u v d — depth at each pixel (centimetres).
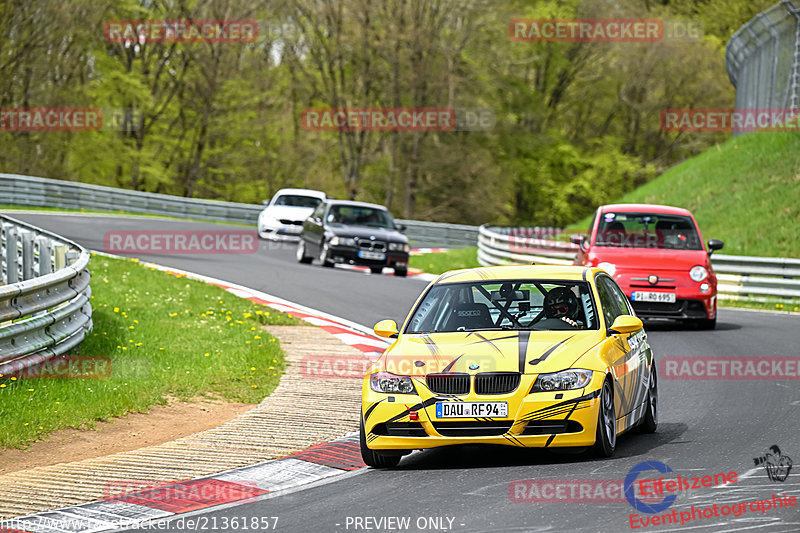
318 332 6134
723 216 11450
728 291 8594
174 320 5972
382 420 2962
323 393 4375
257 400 4262
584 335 3125
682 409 3956
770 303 8362
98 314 5869
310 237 10362
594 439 2925
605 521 2283
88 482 2903
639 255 6303
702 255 6369
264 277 8706
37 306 4362
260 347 5278
